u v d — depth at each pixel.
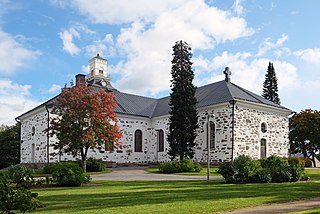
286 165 19.62
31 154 37.56
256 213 9.05
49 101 35.06
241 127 31.83
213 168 30.38
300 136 40.69
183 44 34.53
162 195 12.51
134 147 38.59
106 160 36.25
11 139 48.59
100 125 26.22
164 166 27.59
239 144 31.44
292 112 36.25
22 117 40.22
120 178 22.64
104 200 11.59
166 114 38.03
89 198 12.30
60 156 33.97
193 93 33.75
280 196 12.13
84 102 25.84
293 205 10.45
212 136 33.09
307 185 16.17
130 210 9.30
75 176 17.67
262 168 19.45
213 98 34.28
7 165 48.00
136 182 19.42
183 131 32.91
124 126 38.09
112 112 27.17
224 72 37.41
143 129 39.62
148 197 12.00
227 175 18.41
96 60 45.94
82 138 25.64
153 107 42.91
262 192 13.23
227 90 34.09
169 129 35.22
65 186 17.52
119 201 11.18
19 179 10.87
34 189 16.23
